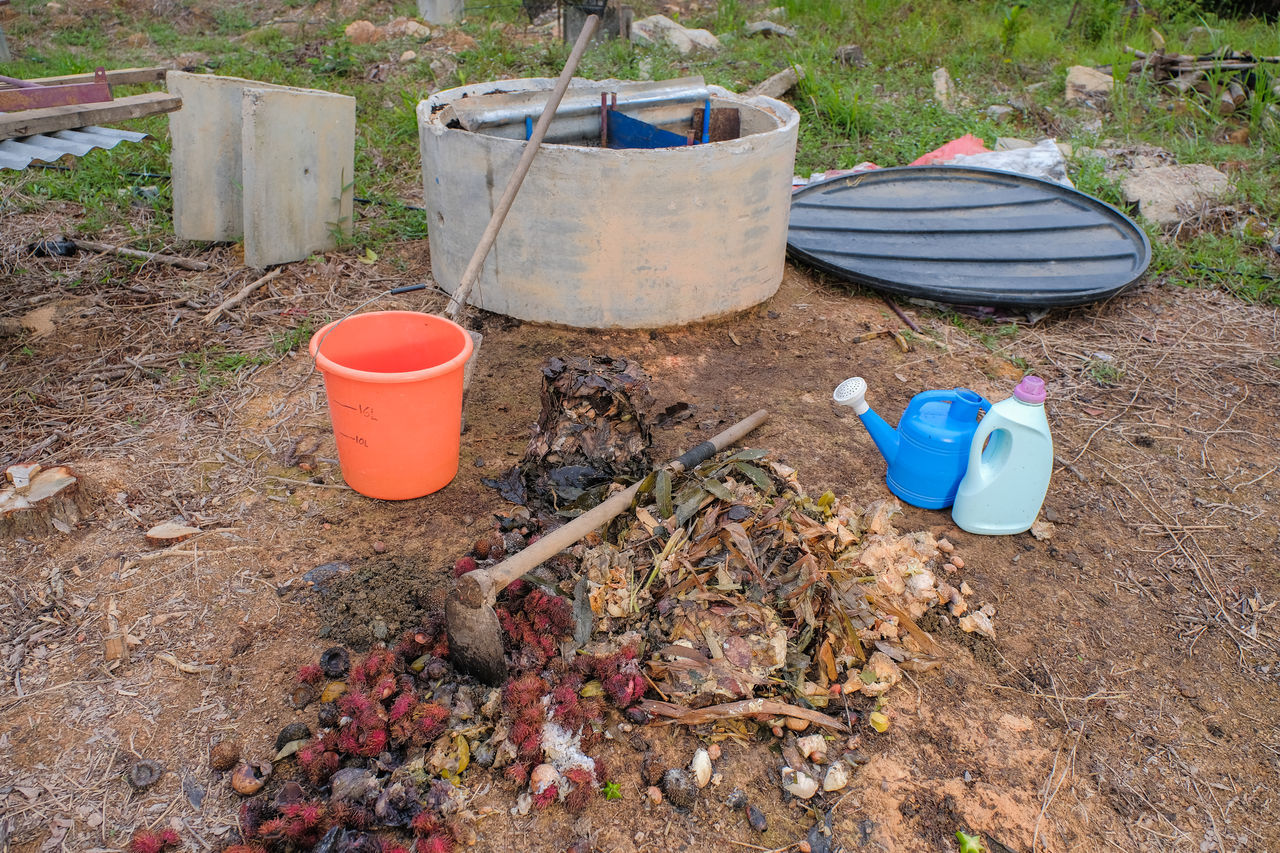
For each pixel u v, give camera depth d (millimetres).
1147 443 3547
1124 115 6941
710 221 3883
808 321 4363
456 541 2830
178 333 3932
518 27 8633
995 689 2449
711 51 8062
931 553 2832
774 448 3373
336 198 4727
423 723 2127
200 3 9578
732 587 2484
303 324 4059
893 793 2160
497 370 3791
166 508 2883
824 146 6500
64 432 3217
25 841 1918
